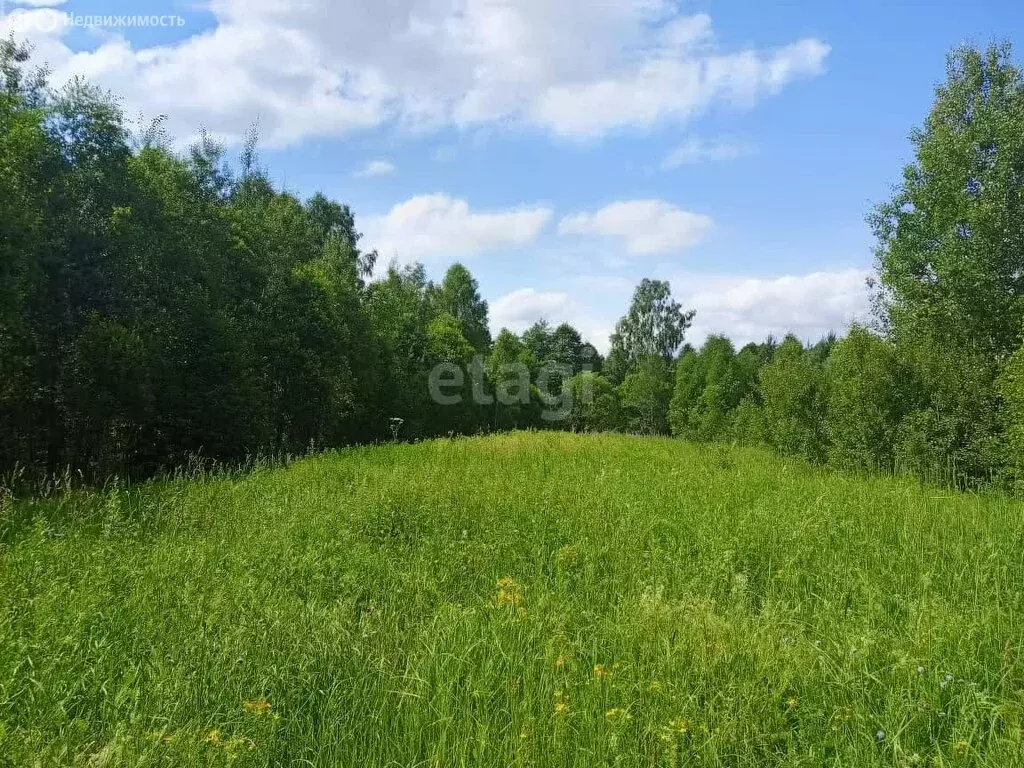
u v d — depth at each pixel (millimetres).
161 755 2906
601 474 11617
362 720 3436
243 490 10359
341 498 9094
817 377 20328
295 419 28938
